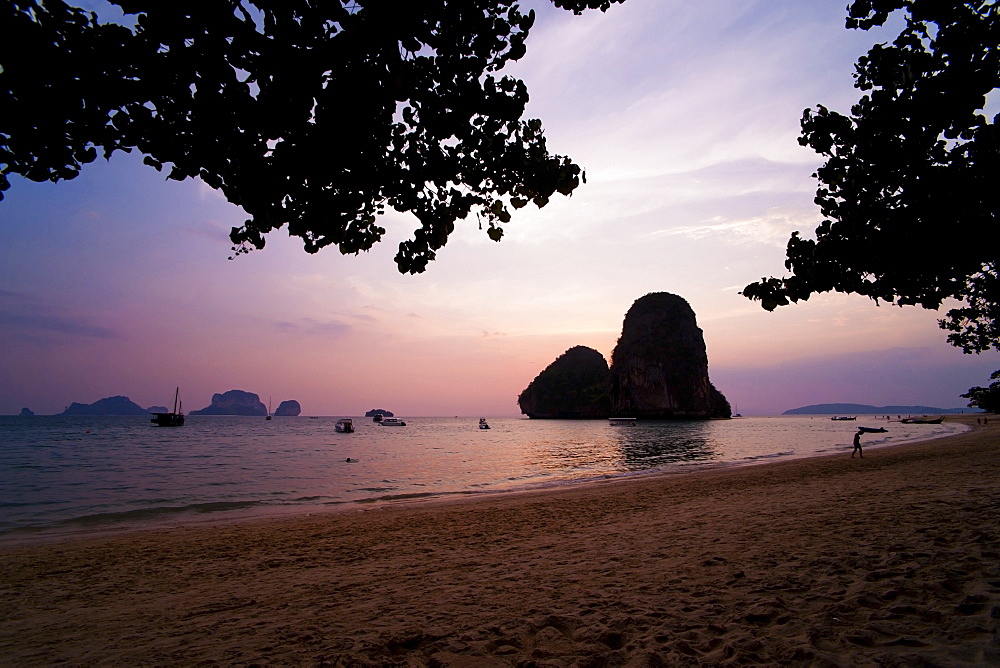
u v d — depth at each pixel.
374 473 25.61
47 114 2.21
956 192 3.29
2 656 4.83
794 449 40.12
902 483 13.25
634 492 16.09
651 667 3.49
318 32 2.36
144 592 7.18
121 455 36.03
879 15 3.35
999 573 4.77
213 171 2.61
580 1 3.22
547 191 3.29
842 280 4.00
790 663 3.34
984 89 3.03
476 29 2.70
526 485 20.55
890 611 4.05
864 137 3.48
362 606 5.71
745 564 6.06
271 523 12.59
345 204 2.94
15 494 18.19
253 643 4.70
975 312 8.55
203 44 2.26
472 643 4.20
